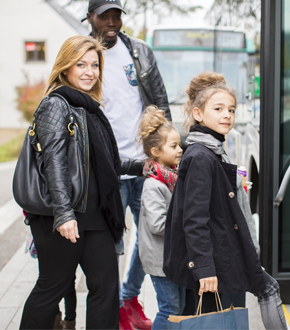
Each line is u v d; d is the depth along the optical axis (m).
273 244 3.02
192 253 1.86
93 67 2.29
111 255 2.23
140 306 2.87
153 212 2.26
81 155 2.08
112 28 2.82
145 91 2.94
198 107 2.06
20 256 4.25
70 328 2.60
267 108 2.96
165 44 8.66
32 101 22.70
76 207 2.04
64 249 2.09
